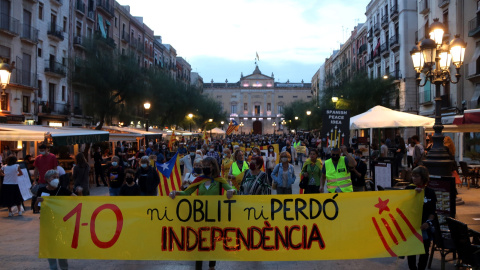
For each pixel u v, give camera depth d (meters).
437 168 8.78
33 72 30.62
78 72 28.42
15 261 6.72
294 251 5.75
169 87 42.16
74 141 15.00
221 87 106.94
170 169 9.12
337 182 7.83
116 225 5.83
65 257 5.78
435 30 9.38
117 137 21.33
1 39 27.06
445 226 7.52
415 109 35.25
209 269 6.11
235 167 9.45
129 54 31.44
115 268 6.40
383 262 6.61
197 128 61.72
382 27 41.69
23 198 11.09
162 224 5.84
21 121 28.05
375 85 33.16
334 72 69.31
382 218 5.68
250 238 5.80
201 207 5.84
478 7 24.73
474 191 13.91
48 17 32.97
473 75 24.31
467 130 13.58
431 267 6.26
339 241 5.71
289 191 8.77
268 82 106.62
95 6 41.22
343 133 10.99
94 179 18.48
